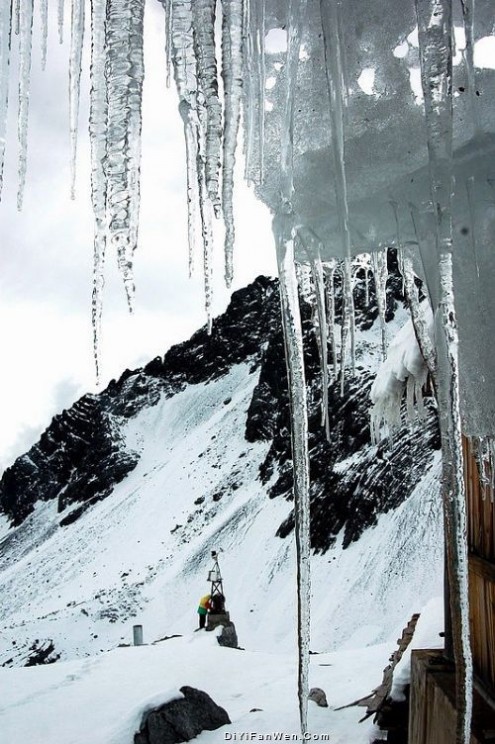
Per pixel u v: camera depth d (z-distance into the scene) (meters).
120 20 2.15
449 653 4.84
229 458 105.31
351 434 64.19
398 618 42.50
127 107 2.15
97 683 12.62
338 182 2.14
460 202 2.37
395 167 2.36
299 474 2.04
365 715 8.07
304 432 2.07
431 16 1.91
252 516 74.75
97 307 2.41
